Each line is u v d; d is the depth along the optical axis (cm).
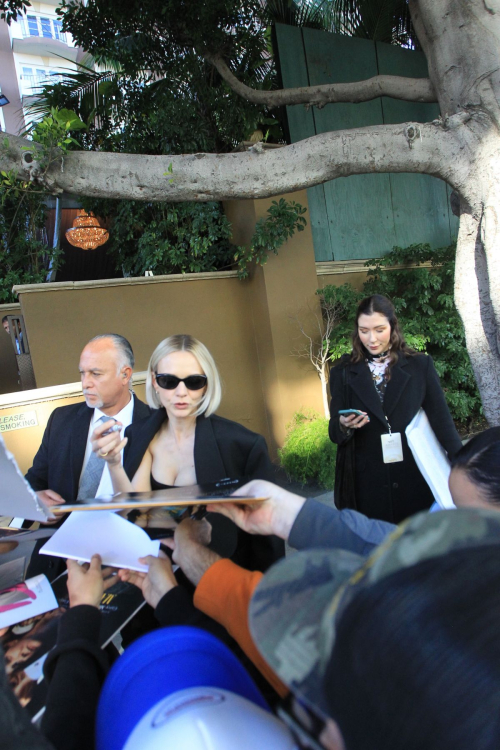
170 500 108
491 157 376
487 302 402
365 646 40
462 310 414
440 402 248
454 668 36
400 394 242
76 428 217
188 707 58
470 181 385
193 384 169
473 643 37
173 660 70
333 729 41
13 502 108
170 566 124
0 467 95
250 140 672
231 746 52
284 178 397
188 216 659
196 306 622
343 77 757
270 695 105
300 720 46
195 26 597
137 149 690
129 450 192
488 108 383
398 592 41
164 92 659
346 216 741
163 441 181
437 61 413
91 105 745
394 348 249
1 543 148
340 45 753
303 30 721
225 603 101
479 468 111
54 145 381
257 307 650
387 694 37
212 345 633
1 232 745
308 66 725
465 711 34
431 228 825
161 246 655
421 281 675
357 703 39
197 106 681
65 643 92
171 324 604
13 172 385
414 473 246
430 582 41
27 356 555
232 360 645
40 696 93
